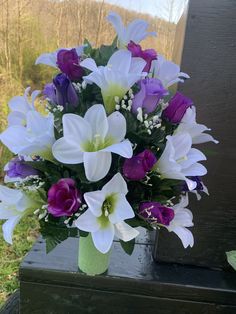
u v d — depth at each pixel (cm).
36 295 67
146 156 48
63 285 66
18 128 50
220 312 67
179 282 66
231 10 62
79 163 49
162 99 53
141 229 84
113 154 51
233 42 63
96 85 53
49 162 53
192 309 67
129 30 58
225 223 71
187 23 63
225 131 67
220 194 69
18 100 58
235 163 68
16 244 143
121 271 67
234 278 69
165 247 72
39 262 67
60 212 46
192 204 70
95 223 48
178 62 70
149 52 54
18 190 56
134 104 50
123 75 49
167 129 54
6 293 119
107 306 67
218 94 65
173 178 52
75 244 74
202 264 72
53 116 52
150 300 67
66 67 53
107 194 48
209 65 64
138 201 53
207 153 66
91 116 48
